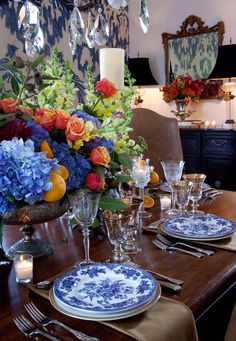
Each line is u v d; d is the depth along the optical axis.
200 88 3.68
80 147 0.98
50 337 0.70
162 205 1.60
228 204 1.67
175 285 0.87
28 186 0.79
